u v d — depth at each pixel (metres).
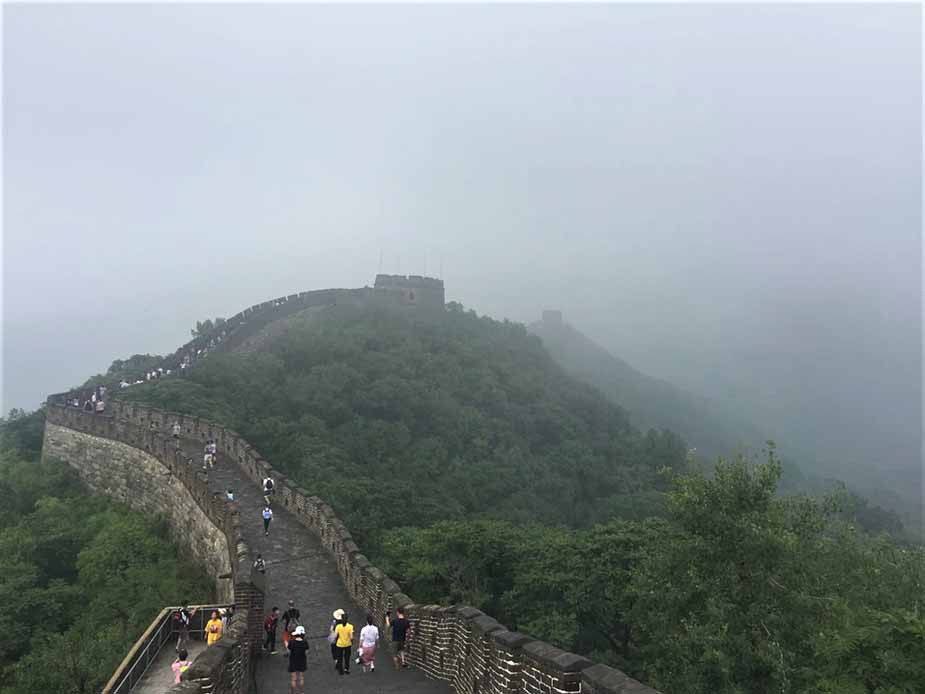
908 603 17.86
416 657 15.41
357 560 19.89
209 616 18.52
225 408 42.28
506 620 26.73
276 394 46.56
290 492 27.52
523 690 9.40
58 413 41.03
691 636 16.34
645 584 19.88
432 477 45.47
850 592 18.20
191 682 9.88
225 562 22.50
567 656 8.47
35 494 36.44
